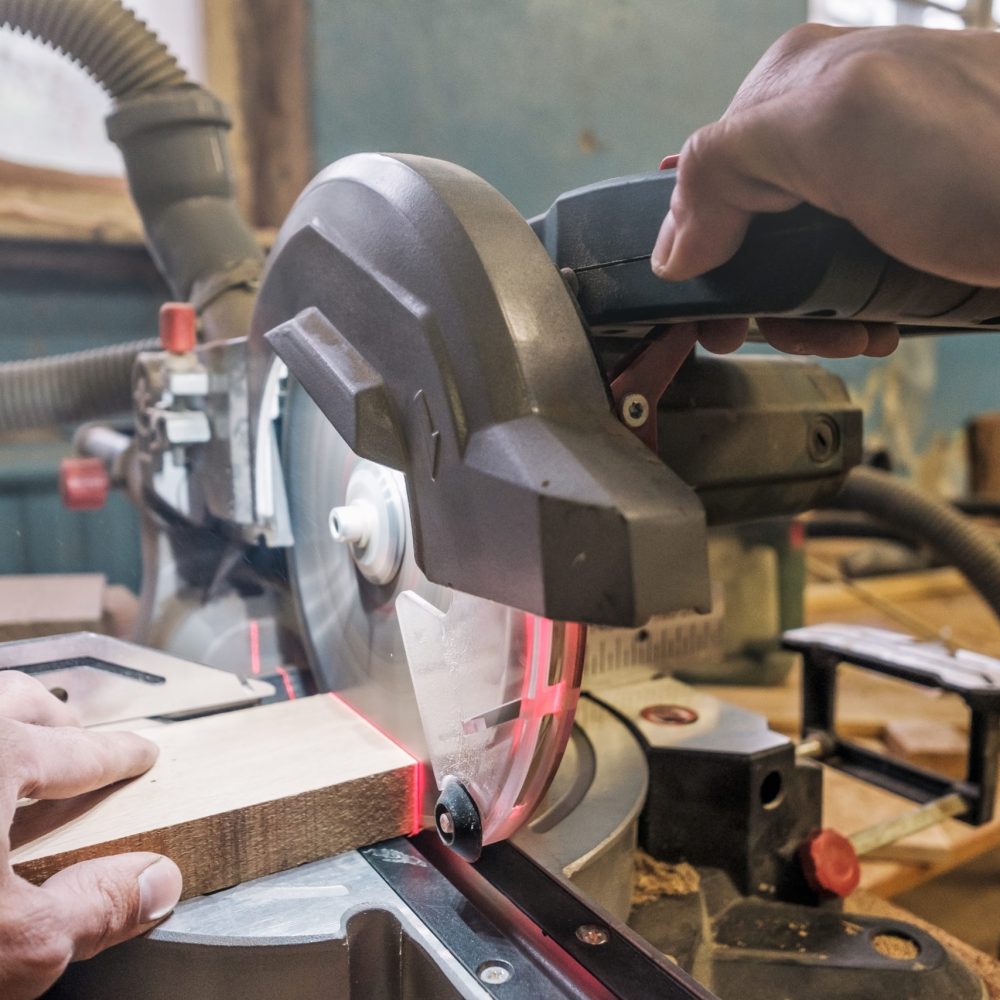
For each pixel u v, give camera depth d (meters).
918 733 1.20
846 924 0.71
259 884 0.57
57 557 1.84
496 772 0.53
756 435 0.73
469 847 0.55
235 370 0.79
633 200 0.50
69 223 1.72
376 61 1.85
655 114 2.17
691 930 0.67
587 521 0.40
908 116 0.35
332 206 0.59
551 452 0.43
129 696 0.74
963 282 0.42
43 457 1.80
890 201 0.36
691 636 1.26
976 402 2.90
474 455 0.46
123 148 1.10
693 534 0.41
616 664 1.14
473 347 0.47
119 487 1.26
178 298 1.13
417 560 0.52
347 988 0.51
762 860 0.75
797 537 1.45
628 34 2.09
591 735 0.81
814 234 0.41
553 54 2.01
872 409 2.60
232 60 1.83
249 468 0.81
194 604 1.03
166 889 0.51
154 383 0.91
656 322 0.52
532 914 0.53
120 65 1.07
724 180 0.40
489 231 0.49
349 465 0.67
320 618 0.77
